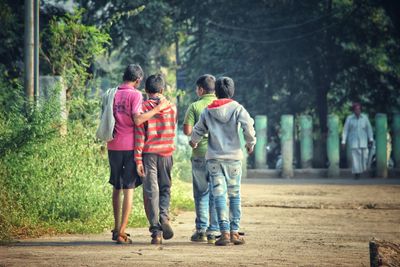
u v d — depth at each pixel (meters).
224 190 31.47
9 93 50.03
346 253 29.64
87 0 79.75
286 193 58.59
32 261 26.16
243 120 31.25
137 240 32.59
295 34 93.69
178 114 96.00
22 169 36.97
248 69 94.62
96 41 53.50
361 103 98.06
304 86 96.00
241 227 38.62
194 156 32.56
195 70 96.38
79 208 37.28
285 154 76.75
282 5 92.81
